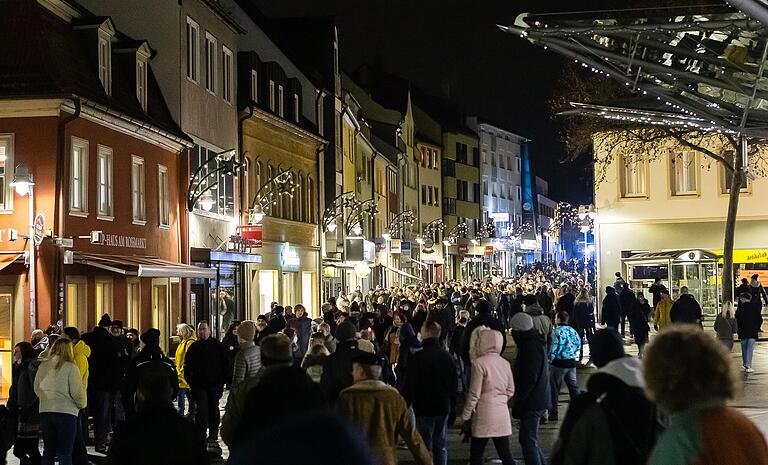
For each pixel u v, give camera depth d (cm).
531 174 13462
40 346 1700
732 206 3897
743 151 2061
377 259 6506
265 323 2142
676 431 419
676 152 4944
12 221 2305
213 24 3428
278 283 4075
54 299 2270
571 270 13062
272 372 702
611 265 5041
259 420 681
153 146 2906
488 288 4603
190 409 1939
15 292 2291
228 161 3083
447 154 10344
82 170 2455
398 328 2062
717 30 1230
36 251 2281
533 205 13575
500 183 12288
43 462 1312
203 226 3284
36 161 2317
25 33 2395
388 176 7638
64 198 2339
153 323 2867
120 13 3111
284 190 4181
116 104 2647
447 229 10262
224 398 2506
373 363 887
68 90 2308
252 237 3475
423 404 1210
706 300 4716
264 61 4291
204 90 3322
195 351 1672
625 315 3791
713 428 415
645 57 1318
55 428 1302
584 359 3031
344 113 5328
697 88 1385
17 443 1387
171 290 3034
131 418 656
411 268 8519
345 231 5381
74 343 1541
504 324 3975
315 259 4659
